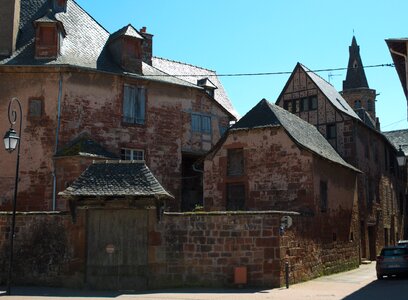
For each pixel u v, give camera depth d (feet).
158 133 78.07
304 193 63.62
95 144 69.92
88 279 47.44
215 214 48.70
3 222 49.44
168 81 79.71
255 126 68.33
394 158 125.90
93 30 81.92
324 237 65.67
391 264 59.06
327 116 94.73
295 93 99.71
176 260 47.98
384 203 110.32
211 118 85.87
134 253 47.78
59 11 79.46
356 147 92.43
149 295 42.91
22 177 68.28
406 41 56.03
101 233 48.16
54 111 69.97
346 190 79.10
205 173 71.46
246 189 67.77
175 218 48.57
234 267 47.91
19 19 77.20
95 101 72.84
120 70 75.72
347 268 74.95
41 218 49.19
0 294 42.70
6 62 69.67
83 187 46.52
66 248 48.26
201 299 40.27
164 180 77.51
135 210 48.32
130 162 49.21
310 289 47.93
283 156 65.87
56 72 70.74
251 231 48.37
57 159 68.13
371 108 165.68
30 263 48.62
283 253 49.37
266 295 42.83
